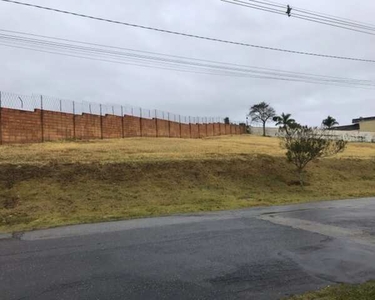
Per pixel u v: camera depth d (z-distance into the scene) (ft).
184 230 34.99
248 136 198.39
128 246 29.07
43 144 85.87
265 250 28.22
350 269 24.23
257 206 51.72
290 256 26.81
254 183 71.77
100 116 113.91
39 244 30.12
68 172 59.06
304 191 70.03
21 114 86.63
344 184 80.53
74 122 103.14
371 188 78.84
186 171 69.05
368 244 30.73
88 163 63.57
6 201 48.26
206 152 88.79
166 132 149.89
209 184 66.44
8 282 21.26
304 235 33.30
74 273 22.75
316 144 73.92
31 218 42.42
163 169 67.56
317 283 21.54
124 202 52.21
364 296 19.20
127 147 90.22
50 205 48.11
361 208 50.14
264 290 20.35
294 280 21.97
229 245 29.55
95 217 42.27
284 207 50.88
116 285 20.83
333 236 33.19
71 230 35.53
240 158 81.56
